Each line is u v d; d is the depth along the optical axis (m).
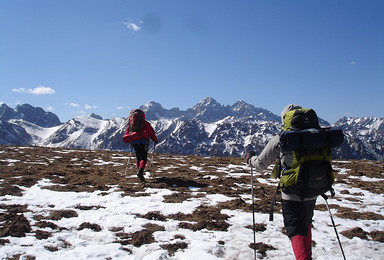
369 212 8.58
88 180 11.21
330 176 4.39
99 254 5.54
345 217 8.09
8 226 6.44
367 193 10.95
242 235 6.64
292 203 4.68
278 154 4.75
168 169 14.78
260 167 4.95
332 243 6.40
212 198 9.45
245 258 5.65
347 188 11.71
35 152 19.50
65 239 6.19
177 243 6.10
